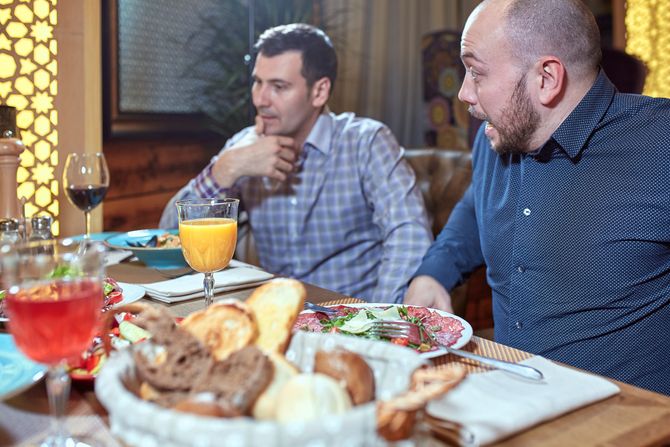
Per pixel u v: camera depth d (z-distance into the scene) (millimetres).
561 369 883
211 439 472
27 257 674
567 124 1330
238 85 4148
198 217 1205
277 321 690
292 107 1991
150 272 1508
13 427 737
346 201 2084
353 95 5305
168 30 3822
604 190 1340
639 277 1337
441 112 4934
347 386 611
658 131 1312
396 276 1910
